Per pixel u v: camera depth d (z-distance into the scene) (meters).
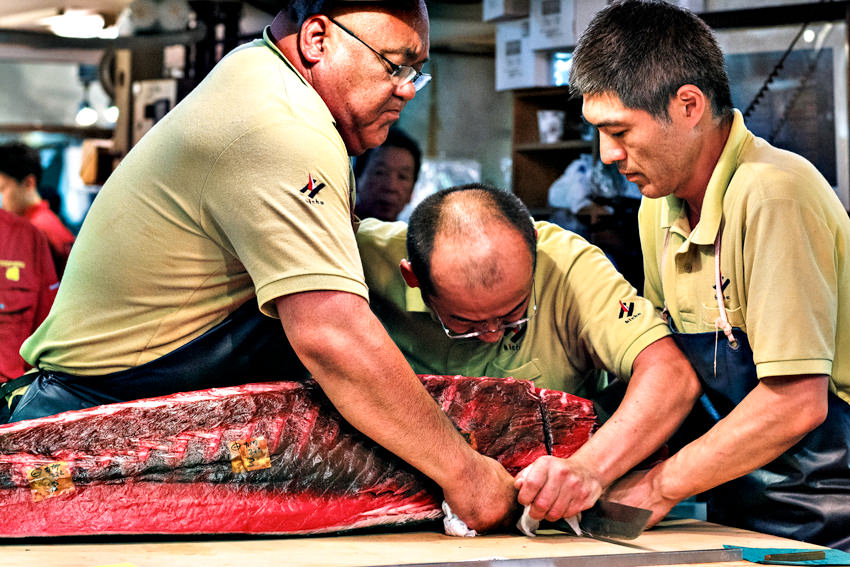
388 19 1.87
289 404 1.84
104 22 5.33
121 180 1.92
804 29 3.83
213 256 1.85
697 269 2.08
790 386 1.85
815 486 2.01
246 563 1.52
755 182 1.91
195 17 5.19
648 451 1.99
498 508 1.86
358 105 1.90
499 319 1.98
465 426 2.00
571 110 4.70
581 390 2.37
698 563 1.66
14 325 4.11
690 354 2.08
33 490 1.65
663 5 1.91
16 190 5.14
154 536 1.74
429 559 1.58
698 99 1.88
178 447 1.74
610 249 3.99
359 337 1.69
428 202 2.02
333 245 1.71
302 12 1.91
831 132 4.07
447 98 5.46
